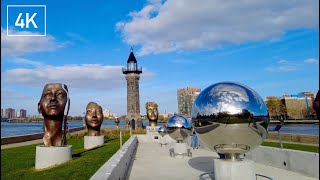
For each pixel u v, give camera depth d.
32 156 14.81
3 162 12.80
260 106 7.00
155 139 25.25
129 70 44.19
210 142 7.36
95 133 20.38
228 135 6.91
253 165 7.15
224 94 6.99
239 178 6.96
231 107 6.80
